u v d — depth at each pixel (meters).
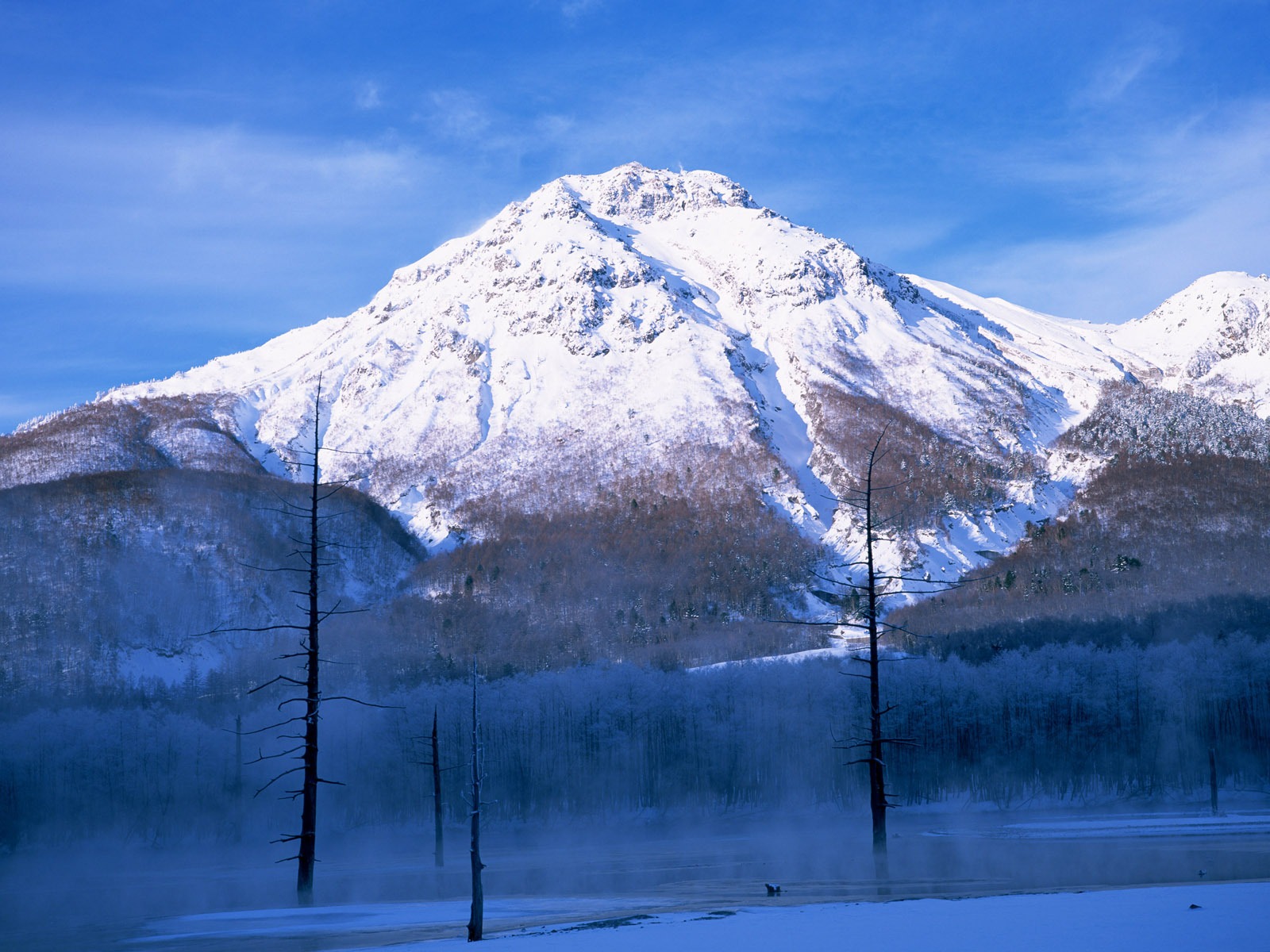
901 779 123.25
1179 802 107.06
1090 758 123.44
